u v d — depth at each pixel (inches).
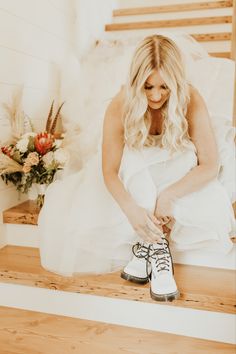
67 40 88.8
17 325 48.3
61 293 49.8
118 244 48.3
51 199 51.8
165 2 126.5
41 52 74.5
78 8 92.2
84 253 48.8
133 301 46.7
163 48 42.1
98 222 47.3
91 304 48.8
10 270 51.2
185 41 73.9
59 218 49.7
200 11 113.8
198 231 48.9
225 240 47.4
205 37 99.0
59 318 49.8
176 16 115.6
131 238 48.1
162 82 42.5
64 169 63.2
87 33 97.2
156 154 47.3
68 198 51.1
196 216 46.5
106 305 48.1
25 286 51.2
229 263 51.5
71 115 76.1
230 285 46.4
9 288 52.0
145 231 44.6
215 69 74.0
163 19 116.3
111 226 47.8
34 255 57.4
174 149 46.8
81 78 81.5
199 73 73.0
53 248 49.7
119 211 47.8
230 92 70.7
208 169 46.4
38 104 74.3
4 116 61.2
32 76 71.1
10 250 59.5
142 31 109.3
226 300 42.9
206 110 47.3
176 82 42.6
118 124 47.4
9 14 61.6
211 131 47.1
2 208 61.1
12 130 63.2
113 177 46.8
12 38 62.9
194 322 44.9
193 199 46.8
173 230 49.3
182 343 44.2
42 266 52.1
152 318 46.5
